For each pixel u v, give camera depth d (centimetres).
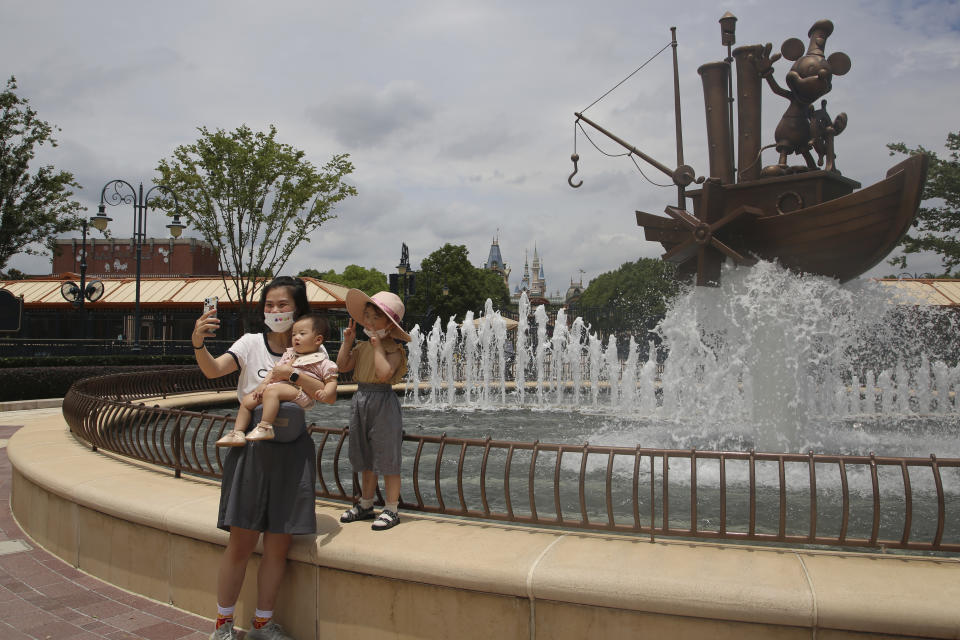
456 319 5481
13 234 2364
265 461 324
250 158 2195
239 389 352
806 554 316
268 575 334
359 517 382
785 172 827
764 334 829
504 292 7456
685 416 1012
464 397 1936
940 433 1060
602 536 350
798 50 820
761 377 832
